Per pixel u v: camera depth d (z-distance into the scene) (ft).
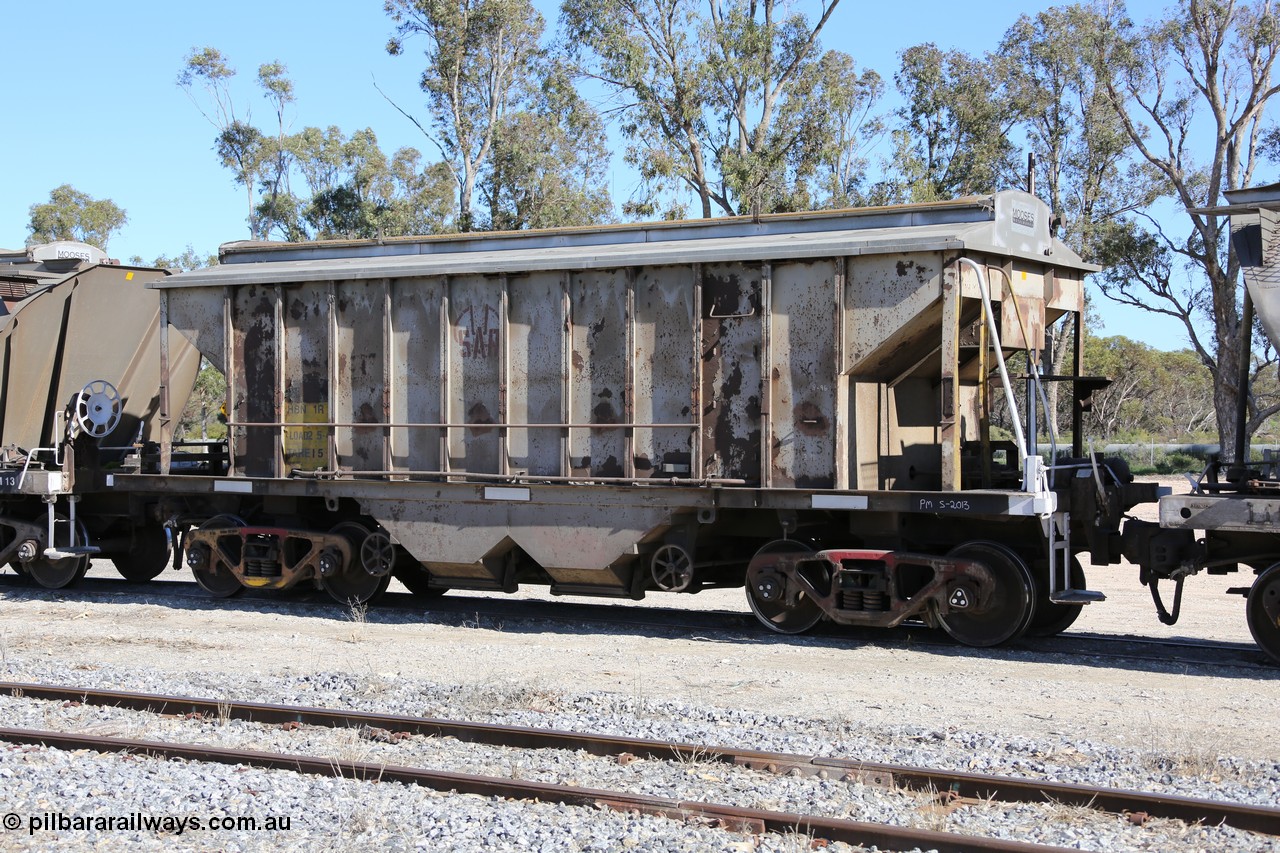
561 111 126.11
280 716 28.94
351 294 47.83
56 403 54.95
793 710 30.42
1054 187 139.33
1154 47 132.46
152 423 58.13
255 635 42.09
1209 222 128.26
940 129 140.36
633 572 44.50
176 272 58.54
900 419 42.34
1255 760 25.22
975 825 21.16
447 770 24.48
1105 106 136.46
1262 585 35.73
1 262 58.23
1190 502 35.88
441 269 45.47
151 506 54.49
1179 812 21.31
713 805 21.44
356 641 41.01
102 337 55.98
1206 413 257.96
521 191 137.08
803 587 40.42
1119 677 34.53
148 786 23.40
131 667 36.01
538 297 44.42
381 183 158.61
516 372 44.78
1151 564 37.78
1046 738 27.12
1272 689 32.81
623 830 20.71
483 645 39.99
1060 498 38.58
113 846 20.35
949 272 37.45
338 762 24.26
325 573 47.47
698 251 41.37
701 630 42.96
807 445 39.96
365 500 47.16
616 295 43.11
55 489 50.88
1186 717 29.50
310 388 48.60
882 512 39.47
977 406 45.24
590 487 43.01
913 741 27.12
